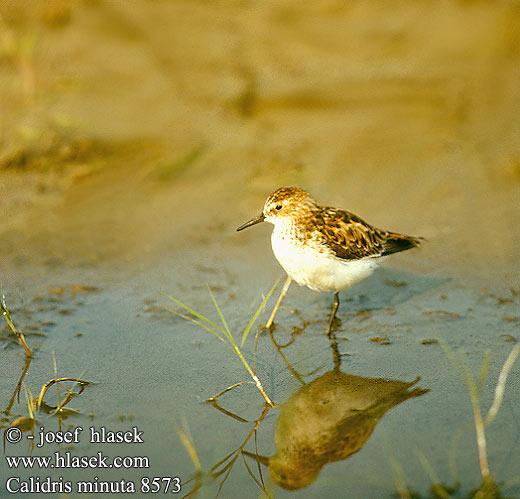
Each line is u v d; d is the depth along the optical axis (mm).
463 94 17953
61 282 12234
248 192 15234
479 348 10094
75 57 19234
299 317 11281
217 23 21016
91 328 10867
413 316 11117
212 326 10969
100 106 17422
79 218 14344
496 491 7281
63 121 16656
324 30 20797
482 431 7730
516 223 13695
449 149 16219
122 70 18859
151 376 9641
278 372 9766
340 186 15281
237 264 12977
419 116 17438
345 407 8938
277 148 16625
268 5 21906
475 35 20203
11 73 18359
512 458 7770
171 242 13648
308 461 7953
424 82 18422
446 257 12867
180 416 8781
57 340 10516
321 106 18031
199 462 7957
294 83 18469
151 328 10883
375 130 17031
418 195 14883
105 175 15719
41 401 9016
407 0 22078
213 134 17047
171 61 19328
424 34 20453
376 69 19000
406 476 7574
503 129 16688
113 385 9430
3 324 10914
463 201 14578
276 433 8461
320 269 10727
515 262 12531
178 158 16188
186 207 14797
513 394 8969
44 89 17828
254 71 19016
